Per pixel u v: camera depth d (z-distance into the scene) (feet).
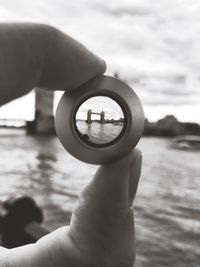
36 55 0.24
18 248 0.31
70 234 0.29
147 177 5.71
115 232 0.28
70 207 3.44
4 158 8.72
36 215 1.26
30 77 0.25
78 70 0.28
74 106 0.30
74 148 0.29
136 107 0.30
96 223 0.28
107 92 0.30
